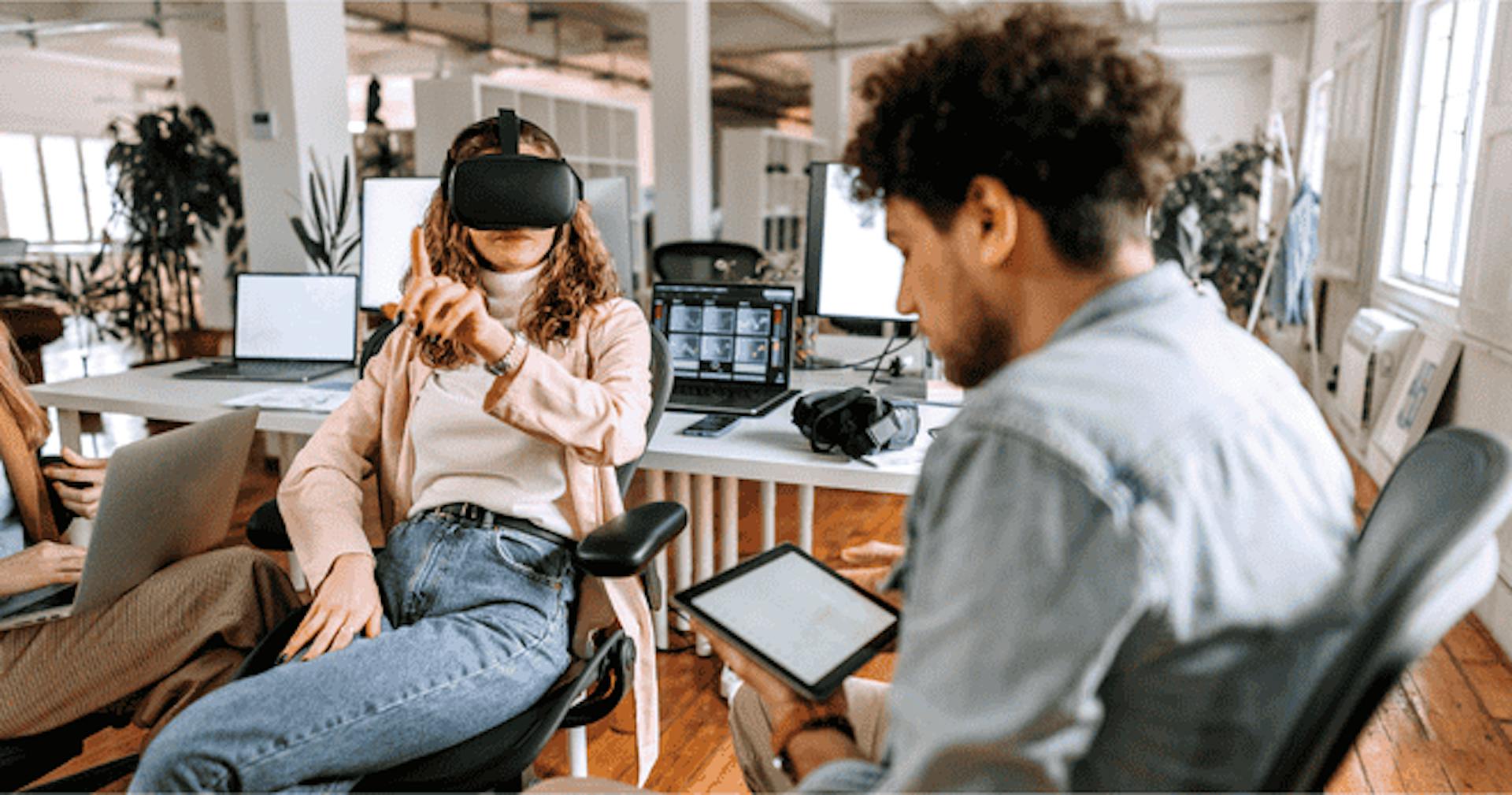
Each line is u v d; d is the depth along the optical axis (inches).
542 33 455.8
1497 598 99.7
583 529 54.5
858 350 118.0
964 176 24.5
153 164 204.5
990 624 20.3
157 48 482.0
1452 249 144.9
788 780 41.7
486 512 53.7
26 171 485.1
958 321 26.6
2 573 50.8
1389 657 21.5
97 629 52.7
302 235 162.1
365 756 43.6
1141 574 19.6
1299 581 21.3
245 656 56.0
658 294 95.1
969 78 24.0
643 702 57.6
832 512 145.9
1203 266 278.7
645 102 698.2
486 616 49.9
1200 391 21.6
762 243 363.3
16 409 55.7
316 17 184.4
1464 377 118.6
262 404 89.1
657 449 72.5
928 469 24.2
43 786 52.0
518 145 55.2
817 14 381.7
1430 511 25.6
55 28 319.3
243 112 184.5
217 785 40.3
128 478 47.9
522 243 55.4
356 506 55.9
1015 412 21.3
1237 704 21.5
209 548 59.6
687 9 266.4
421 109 245.8
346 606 49.5
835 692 34.1
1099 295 24.4
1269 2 348.5
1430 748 79.7
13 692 51.9
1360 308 195.5
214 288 308.7
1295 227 196.4
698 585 38.7
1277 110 408.8
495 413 49.6
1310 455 22.9
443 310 45.4
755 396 89.1
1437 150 161.0
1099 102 23.0
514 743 46.6
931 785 20.9
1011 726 19.8
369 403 59.4
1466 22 149.3
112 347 318.7
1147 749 22.2
